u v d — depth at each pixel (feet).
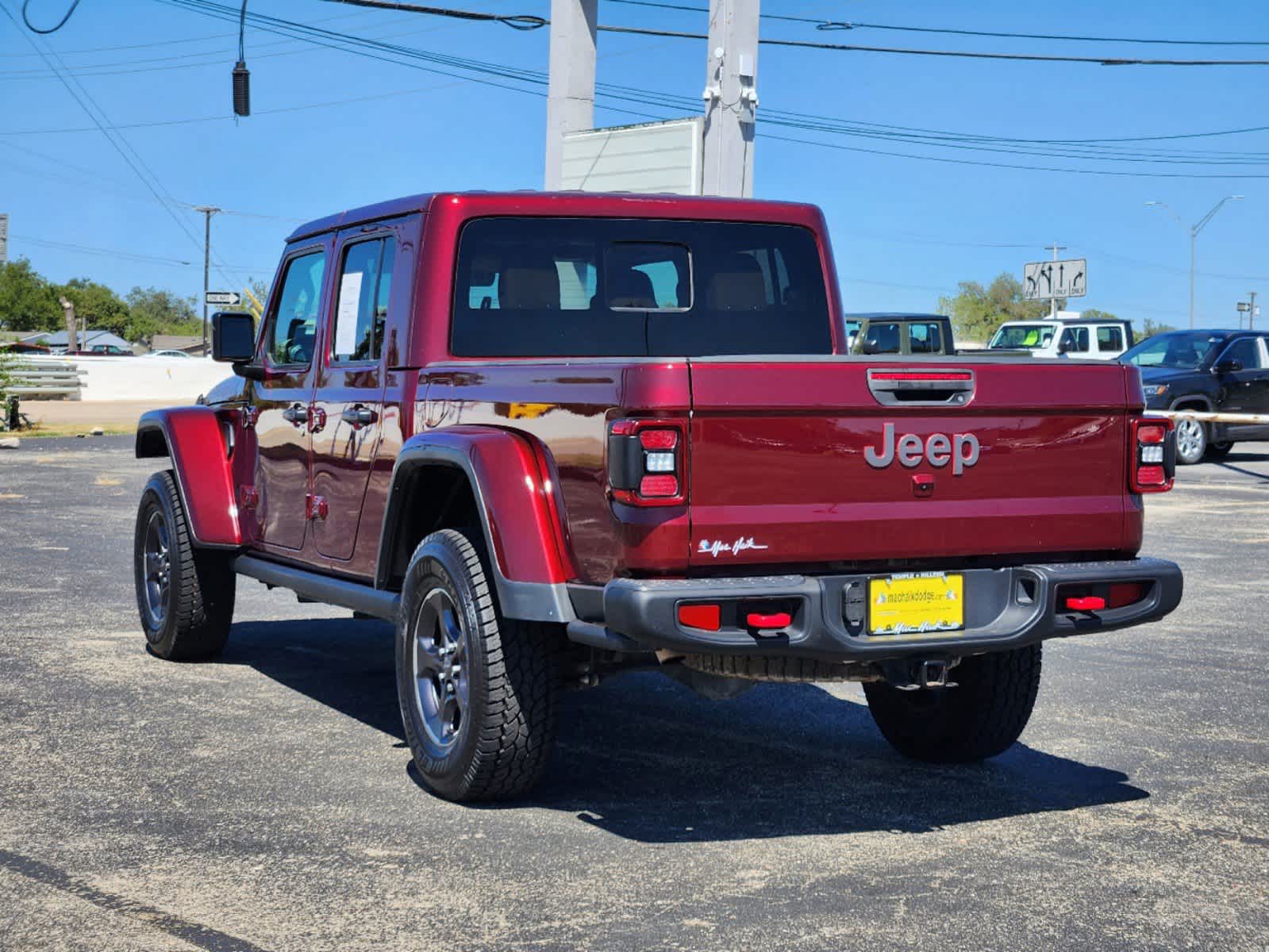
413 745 17.83
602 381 15.17
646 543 14.56
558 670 16.88
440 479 18.54
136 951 12.51
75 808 16.72
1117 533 16.75
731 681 17.57
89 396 191.31
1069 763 19.47
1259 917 13.71
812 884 14.47
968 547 15.85
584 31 68.33
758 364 14.78
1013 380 15.98
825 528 15.12
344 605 20.15
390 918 13.39
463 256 19.06
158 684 23.62
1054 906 13.93
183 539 24.56
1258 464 74.79
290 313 23.21
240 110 80.79
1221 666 26.22
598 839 15.85
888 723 19.80
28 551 39.81
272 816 16.57
